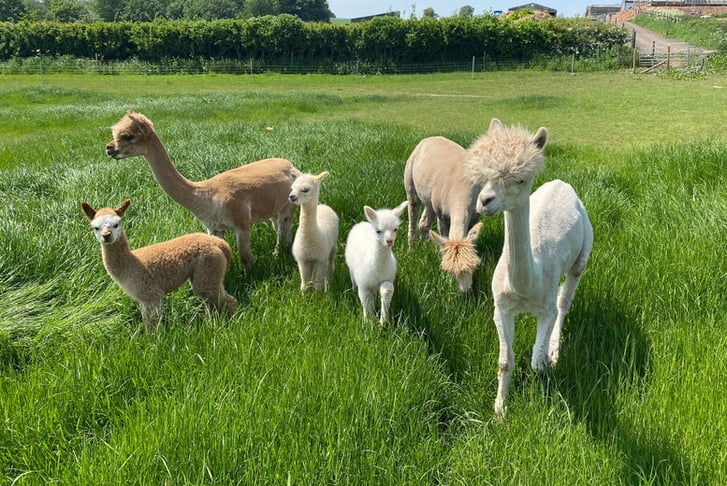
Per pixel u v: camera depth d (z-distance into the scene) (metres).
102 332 4.35
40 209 6.31
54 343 4.21
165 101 22.11
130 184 7.44
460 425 3.74
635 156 9.04
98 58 45.50
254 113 20.06
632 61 41.62
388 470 3.06
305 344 4.01
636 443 3.22
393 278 4.85
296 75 43.75
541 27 46.28
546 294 3.73
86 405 3.47
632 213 6.59
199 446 3.03
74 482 2.86
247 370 3.68
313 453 3.06
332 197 7.23
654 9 79.06
